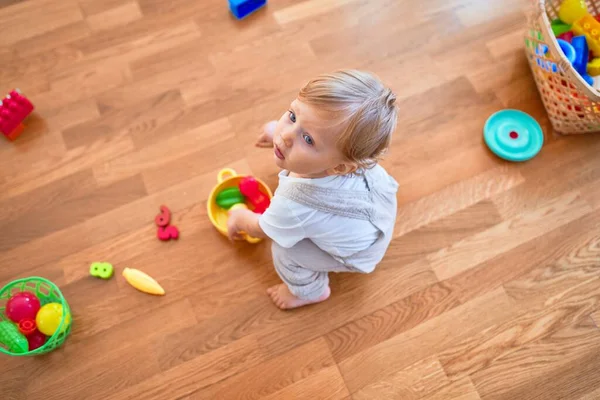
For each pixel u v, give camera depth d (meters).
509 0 1.45
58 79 1.32
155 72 1.33
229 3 1.39
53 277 1.11
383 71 1.35
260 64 1.35
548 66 1.20
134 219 1.17
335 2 1.44
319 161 0.74
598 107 1.14
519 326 1.10
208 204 1.12
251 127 1.28
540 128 1.27
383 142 0.72
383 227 0.92
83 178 1.21
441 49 1.39
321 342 1.08
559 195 1.22
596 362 1.07
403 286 1.13
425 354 1.07
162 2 1.42
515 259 1.16
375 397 1.04
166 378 1.04
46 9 1.40
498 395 1.04
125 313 1.09
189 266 1.13
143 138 1.26
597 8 1.32
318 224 0.85
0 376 1.03
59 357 1.04
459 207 1.20
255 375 1.05
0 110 1.19
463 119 1.30
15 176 1.21
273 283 1.13
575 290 1.13
